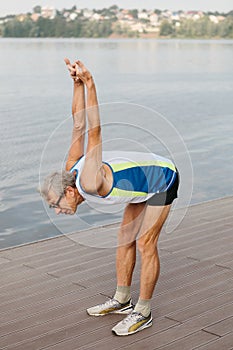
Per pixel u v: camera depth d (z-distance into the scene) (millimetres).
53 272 4422
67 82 21359
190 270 4457
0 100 16828
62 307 3834
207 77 25016
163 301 3908
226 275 4359
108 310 3711
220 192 8547
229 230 5406
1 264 4574
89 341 3402
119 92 19219
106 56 32469
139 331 3494
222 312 3748
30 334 3480
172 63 30328
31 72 24188
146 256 3479
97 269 4484
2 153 10484
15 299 3955
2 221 7035
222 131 13836
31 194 8266
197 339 3414
